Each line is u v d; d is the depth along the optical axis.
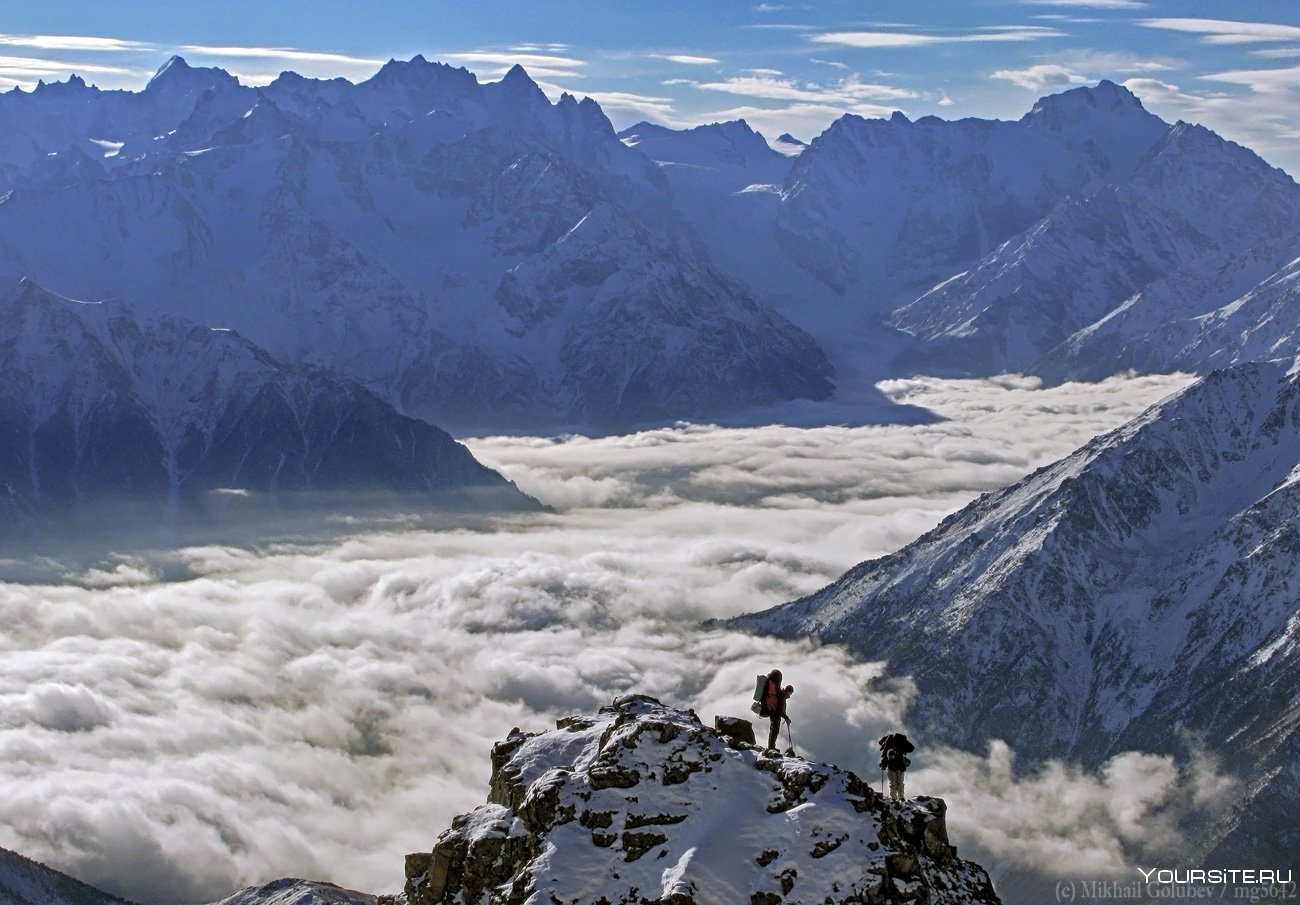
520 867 50.12
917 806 50.69
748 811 49.53
